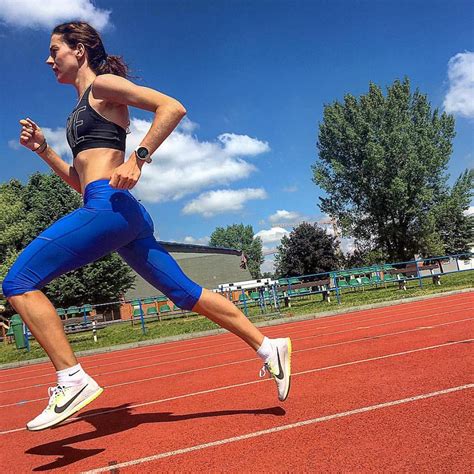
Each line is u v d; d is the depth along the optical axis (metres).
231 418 3.40
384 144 43.06
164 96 2.85
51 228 2.85
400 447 2.48
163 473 2.49
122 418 3.93
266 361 3.27
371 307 15.41
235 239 123.56
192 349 10.24
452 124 44.97
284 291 20.14
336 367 4.91
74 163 3.10
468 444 2.42
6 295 2.84
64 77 3.27
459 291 16.17
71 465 2.82
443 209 43.78
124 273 37.22
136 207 3.02
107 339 16.89
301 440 2.75
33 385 7.81
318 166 47.41
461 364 4.29
